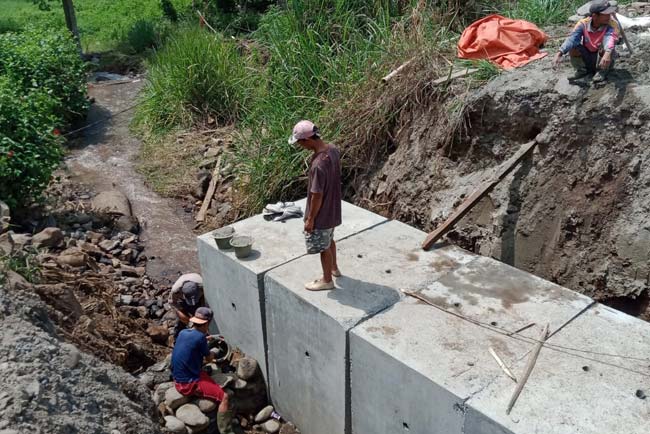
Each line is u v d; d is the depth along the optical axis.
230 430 5.77
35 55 11.51
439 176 7.15
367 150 8.22
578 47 6.01
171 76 11.83
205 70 11.56
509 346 4.65
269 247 6.31
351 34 9.58
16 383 4.21
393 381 4.69
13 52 11.34
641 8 8.40
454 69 7.52
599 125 5.79
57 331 5.47
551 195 6.03
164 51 12.88
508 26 7.46
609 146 5.71
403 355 4.61
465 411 4.16
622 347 4.56
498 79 6.79
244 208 8.77
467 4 9.45
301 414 6.00
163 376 6.12
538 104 6.28
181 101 11.62
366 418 5.15
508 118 6.53
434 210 7.01
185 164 10.44
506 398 4.15
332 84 8.90
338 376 5.25
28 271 6.11
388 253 6.07
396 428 4.85
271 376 6.24
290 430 6.11
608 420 3.92
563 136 6.02
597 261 5.64
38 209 8.55
